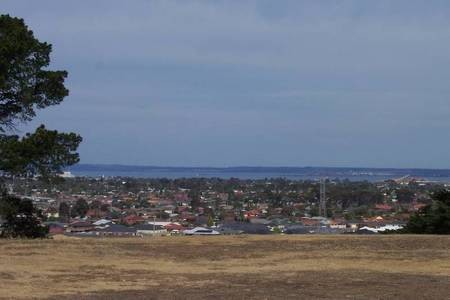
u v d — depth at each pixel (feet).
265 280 47.85
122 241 70.23
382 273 51.57
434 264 56.49
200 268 54.03
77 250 61.46
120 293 41.98
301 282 46.96
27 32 83.25
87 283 45.65
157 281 47.09
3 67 78.95
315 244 68.95
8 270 49.49
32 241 67.15
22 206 86.53
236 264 56.59
